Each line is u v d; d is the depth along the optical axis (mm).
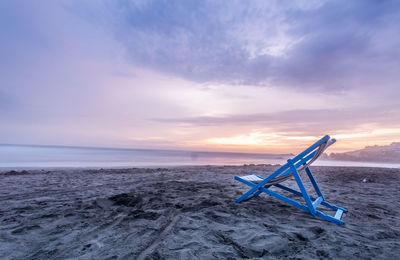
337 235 2273
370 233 2357
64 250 1915
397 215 3113
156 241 2107
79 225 2559
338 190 5254
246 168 11352
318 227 2502
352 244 2047
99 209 3238
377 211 3314
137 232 2342
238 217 2879
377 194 4754
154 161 21125
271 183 3680
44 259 1758
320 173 9359
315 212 2824
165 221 2707
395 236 2289
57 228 2453
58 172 8156
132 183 5812
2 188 4883
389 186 5969
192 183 5914
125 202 3605
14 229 2396
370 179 7426
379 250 1924
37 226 2500
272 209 3305
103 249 1935
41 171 8328
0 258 1761
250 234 2285
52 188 4961
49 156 25141
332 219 2713
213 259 1749
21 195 4207
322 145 3033
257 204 3588
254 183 3520
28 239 2145
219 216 2908
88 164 14836
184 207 3367
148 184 5652
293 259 1763
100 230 2404
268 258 1778
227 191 4797
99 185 5441
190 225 2559
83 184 5570
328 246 1999
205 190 4871
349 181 6938
